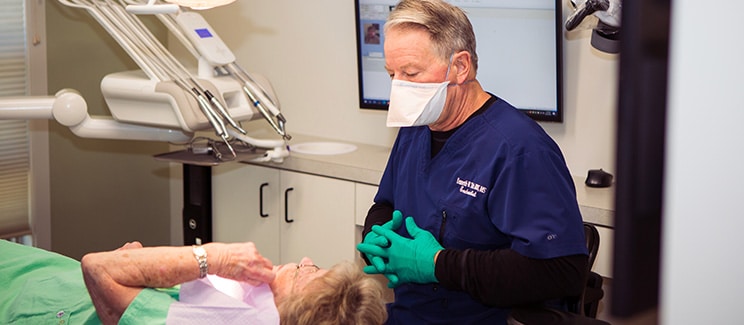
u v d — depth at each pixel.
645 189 0.47
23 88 3.24
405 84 1.70
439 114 1.71
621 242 0.48
